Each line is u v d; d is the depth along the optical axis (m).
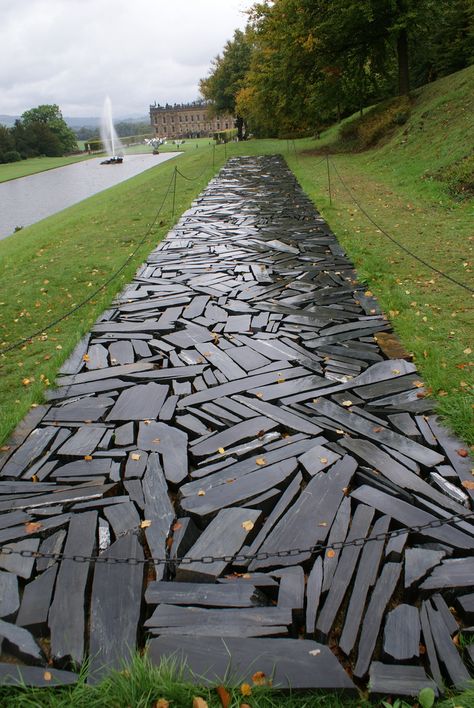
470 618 2.42
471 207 10.74
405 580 2.60
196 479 3.42
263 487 3.28
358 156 21.38
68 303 7.29
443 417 3.89
